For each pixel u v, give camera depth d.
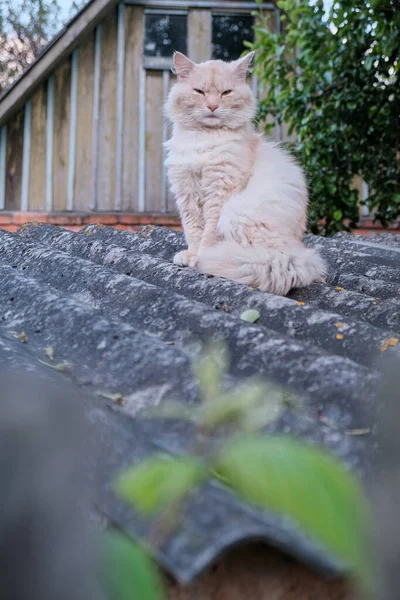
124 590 0.66
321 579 1.05
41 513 1.00
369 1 5.75
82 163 9.89
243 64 3.97
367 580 0.57
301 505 0.56
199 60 10.08
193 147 3.71
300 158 6.96
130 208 10.00
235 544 0.92
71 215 9.69
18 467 1.07
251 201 3.54
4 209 9.79
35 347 1.92
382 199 7.37
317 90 6.95
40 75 9.23
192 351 1.93
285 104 6.99
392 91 6.64
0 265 2.77
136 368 1.66
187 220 3.85
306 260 3.05
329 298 2.80
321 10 6.55
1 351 1.80
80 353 1.82
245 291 2.53
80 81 9.82
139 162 9.98
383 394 1.55
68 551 0.93
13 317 2.18
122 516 1.05
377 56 6.19
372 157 7.21
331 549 0.62
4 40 14.87
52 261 2.91
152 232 4.64
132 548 0.72
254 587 1.03
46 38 15.07
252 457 0.61
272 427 1.35
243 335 1.93
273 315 2.31
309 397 1.64
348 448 1.35
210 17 10.05
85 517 1.04
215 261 3.07
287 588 1.04
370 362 1.92
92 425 1.27
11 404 1.25
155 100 10.00
